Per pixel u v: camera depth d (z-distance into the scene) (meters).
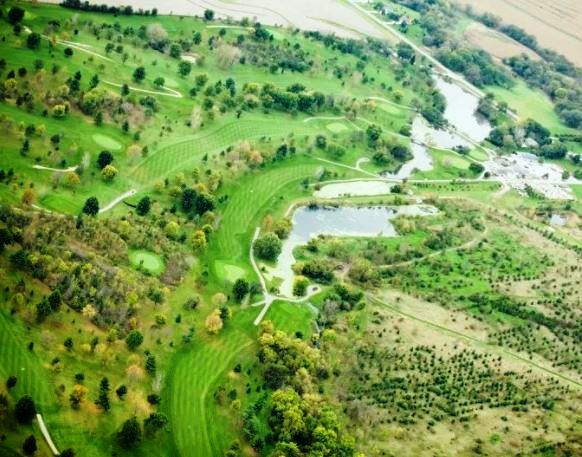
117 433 179.38
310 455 185.12
